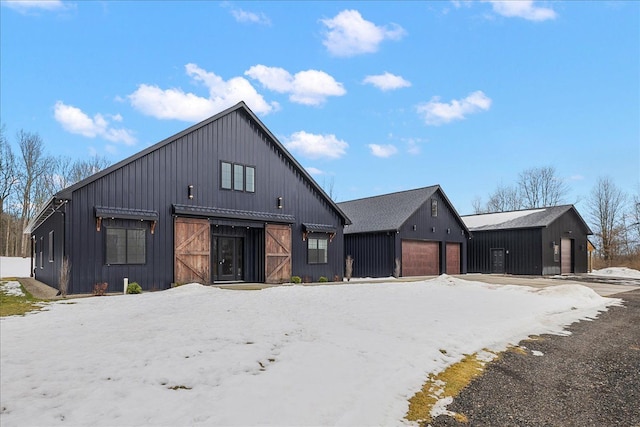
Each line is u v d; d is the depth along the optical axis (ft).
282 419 11.85
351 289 41.55
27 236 136.46
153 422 11.47
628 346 25.32
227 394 13.43
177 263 46.50
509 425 13.66
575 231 98.63
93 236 40.73
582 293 45.01
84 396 13.15
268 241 55.57
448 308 31.76
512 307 34.40
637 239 128.67
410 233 76.74
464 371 18.40
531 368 19.94
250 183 54.49
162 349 18.04
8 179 132.46
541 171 173.47
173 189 46.98
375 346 19.60
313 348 18.70
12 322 24.38
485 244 96.84
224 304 29.58
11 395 13.14
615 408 15.60
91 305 30.53
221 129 52.03
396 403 14.05
